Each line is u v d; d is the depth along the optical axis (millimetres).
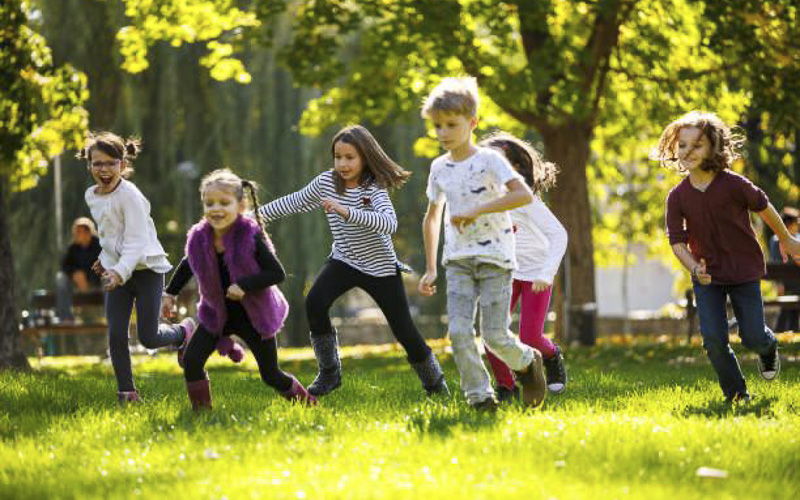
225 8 21500
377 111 23781
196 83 30906
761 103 21125
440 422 7445
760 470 6027
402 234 37500
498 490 5348
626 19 20984
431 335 40656
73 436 7285
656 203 33625
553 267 8836
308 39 22766
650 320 32688
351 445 6637
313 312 9211
